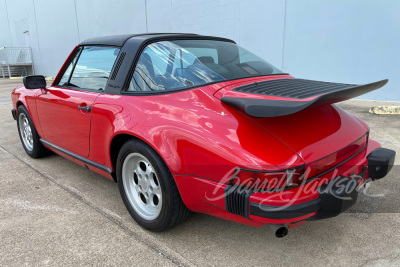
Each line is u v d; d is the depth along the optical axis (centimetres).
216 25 904
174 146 196
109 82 262
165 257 208
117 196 297
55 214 263
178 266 199
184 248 217
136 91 241
